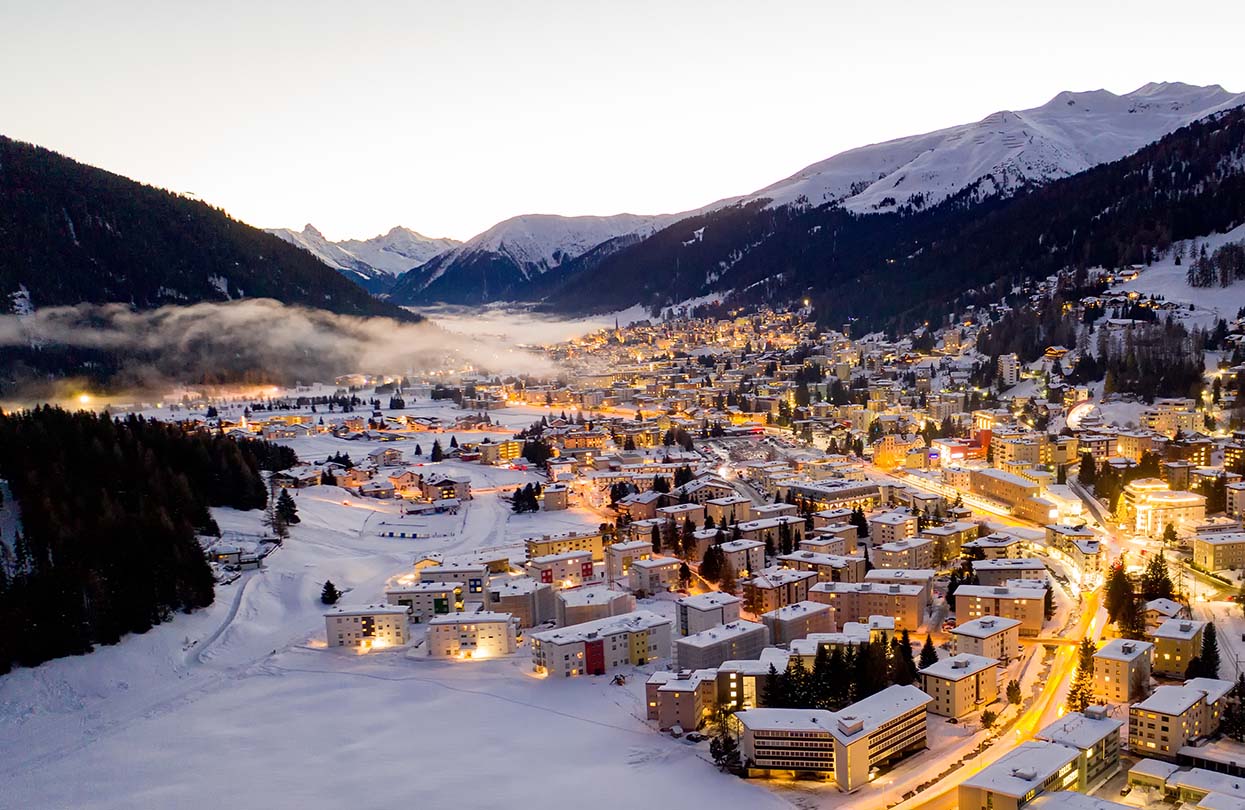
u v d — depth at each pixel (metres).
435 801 198.38
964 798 170.75
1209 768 185.88
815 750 197.62
